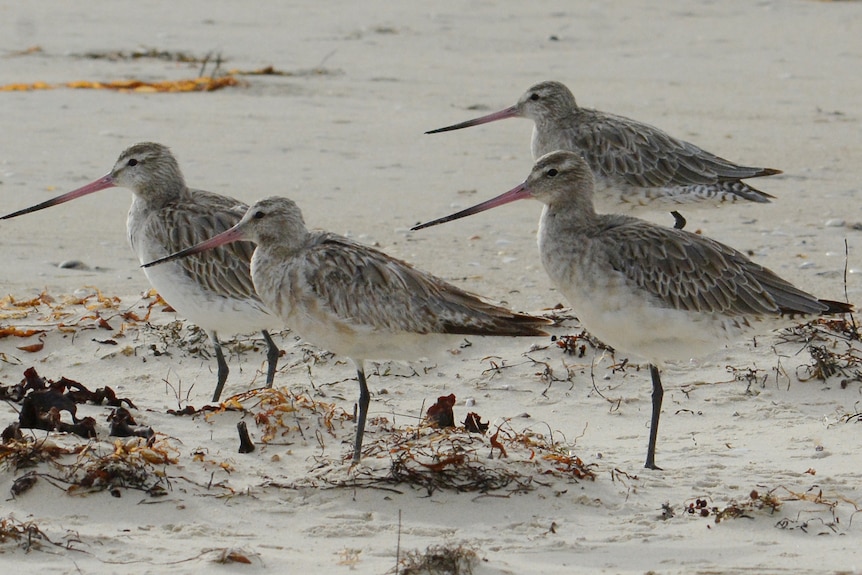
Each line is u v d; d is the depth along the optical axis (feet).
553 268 41.78
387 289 39.06
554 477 36.73
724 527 33.88
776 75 96.63
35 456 35.60
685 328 40.37
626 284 40.09
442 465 36.27
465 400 45.65
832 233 63.82
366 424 41.39
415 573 30.22
